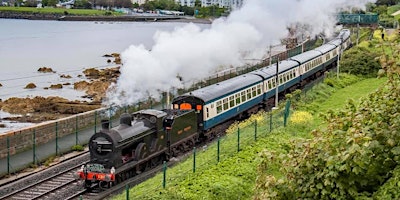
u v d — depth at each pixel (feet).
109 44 406.62
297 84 159.43
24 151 99.60
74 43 419.95
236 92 117.08
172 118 92.32
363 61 172.86
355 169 36.96
